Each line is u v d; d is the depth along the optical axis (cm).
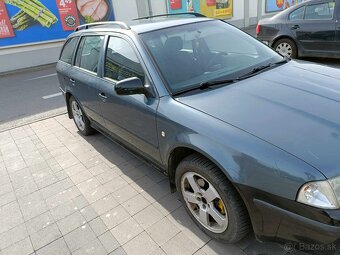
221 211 224
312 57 795
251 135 193
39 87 857
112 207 297
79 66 411
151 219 274
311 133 187
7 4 1067
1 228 288
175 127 233
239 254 226
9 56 1123
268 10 1941
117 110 312
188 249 237
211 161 213
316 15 695
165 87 255
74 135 481
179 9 1459
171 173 267
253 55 312
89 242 257
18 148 459
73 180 352
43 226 283
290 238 183
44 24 1155
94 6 1228
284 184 172
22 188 350
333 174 163
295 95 233
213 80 264
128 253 241
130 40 296
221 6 1630
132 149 331
